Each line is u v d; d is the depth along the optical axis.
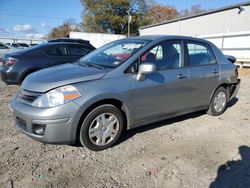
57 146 3.70
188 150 3.73
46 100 3.18
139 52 3.85
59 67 4.05
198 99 4.73
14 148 3.60
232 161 3.44
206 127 4.68
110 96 3.45
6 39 37.03
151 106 3.96
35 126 3.22
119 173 3.08
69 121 3.19
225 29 20.77
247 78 11.39
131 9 50.12
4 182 2.83
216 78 4.98
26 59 6.81
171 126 4.66
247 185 2.92
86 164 3.26
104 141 3.59
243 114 5.54
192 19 24.25
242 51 16.36
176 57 4.34
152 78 3.89
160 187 2.84
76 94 3.22
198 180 2.99
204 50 4.89
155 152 3.63
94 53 4.55
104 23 50.19
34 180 2.89
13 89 7.45
